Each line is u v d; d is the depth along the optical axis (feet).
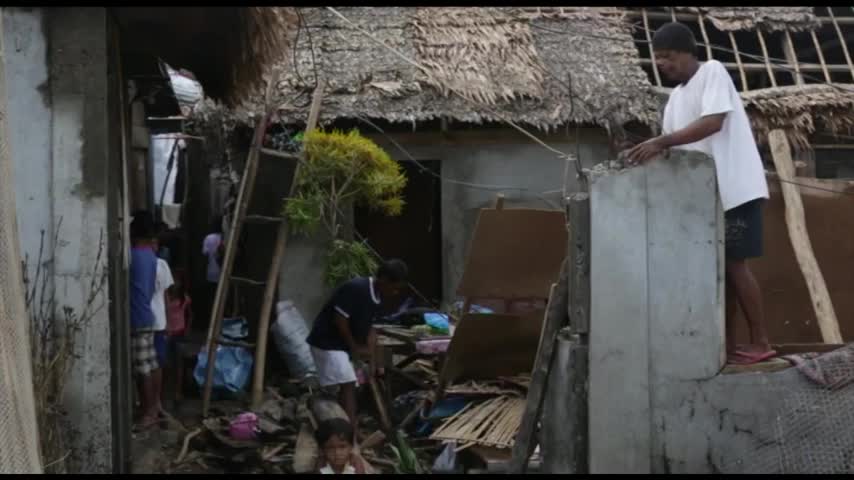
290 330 31.65
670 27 17.34
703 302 16.55
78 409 19.83
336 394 27.17
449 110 33.88
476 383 25.41
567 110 34.06
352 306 25.54
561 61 36.01
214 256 39.47
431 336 29.19
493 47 36.19
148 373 27.35
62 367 19.40
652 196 16.60
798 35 40.42
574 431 16.69
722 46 39.96
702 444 16.43
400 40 36.42
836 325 20.17
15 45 19.92
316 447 24.66
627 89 34.94
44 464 17.85
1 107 10.26
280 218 30.94
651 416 16.48
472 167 35.35
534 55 36.04
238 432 25.94
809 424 16.11
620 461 16.43
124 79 27.25
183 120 40.65
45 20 19.98
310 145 31.50
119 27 22.59
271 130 33.40
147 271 27.22
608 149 35.17
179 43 23.89
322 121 33.27
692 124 16.51
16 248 10.34
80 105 20.03
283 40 23.06
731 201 16.57
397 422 27.09
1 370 9.45
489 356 24.81
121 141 24.76
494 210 24.20
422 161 35.78
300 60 35.17
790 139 34.58
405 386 29.66
